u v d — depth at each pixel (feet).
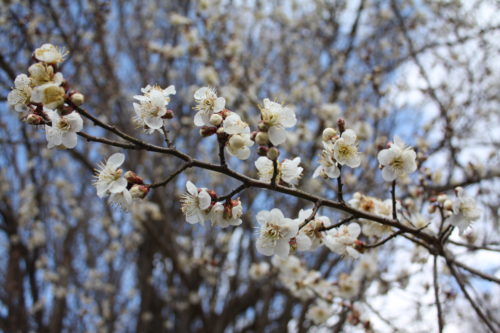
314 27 23.61
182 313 23.35
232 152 6.52
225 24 20.45
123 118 21.09
